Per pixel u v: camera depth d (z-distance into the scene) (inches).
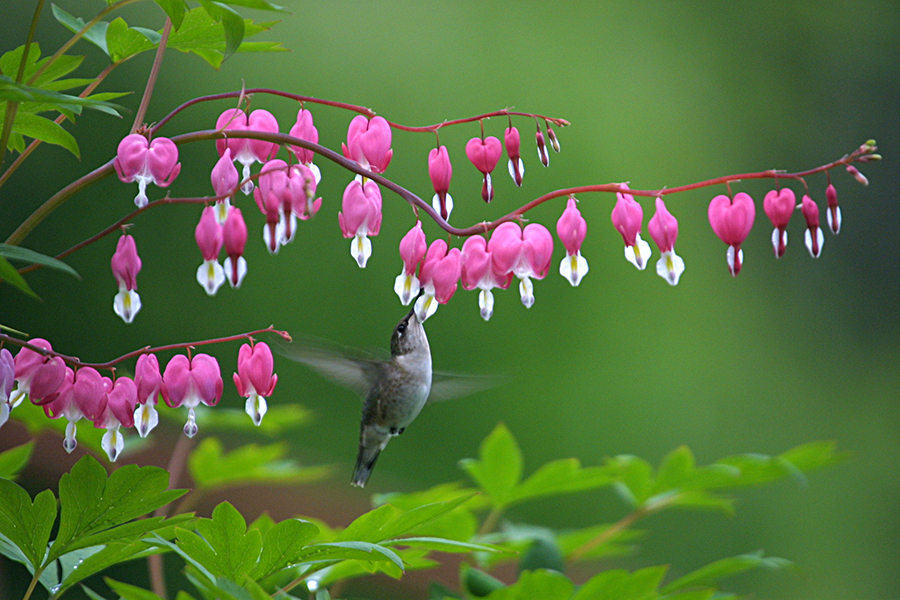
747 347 695.7
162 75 540.4
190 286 526.6
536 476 208.8
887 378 756.0
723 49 765.3
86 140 515.2
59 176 509.4
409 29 618.5
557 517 542.3
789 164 796.6
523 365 583.2
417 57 610.2
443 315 575.2
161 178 137.9
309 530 138.6
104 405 151.0
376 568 168.4
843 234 816.9
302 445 510.6
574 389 595.2
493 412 567.5
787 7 797.2
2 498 136.6
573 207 147.7
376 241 561.6
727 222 147.0
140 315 515.8
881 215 831.7
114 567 378.0
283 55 577.9
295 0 587.2
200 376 154.0
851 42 834.2
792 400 697.6
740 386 674.8
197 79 550.6
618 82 682.2
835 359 756.6
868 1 842.8
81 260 510.6
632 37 709.9
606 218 629.0
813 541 608.4
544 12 671.8
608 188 148.3
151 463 293.1
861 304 785.6
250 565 141.1
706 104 742.5
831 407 707.4
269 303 534.0
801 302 768.9
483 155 155.9
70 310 503.2
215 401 155.6
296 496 314.0
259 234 540.4
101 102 131.0
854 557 614.2
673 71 724.0
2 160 140.0
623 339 618.5
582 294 614.2
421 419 551.5
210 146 542.3
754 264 760.3
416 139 587.8
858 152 141.9
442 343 571.2
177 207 530.0
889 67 843.4
